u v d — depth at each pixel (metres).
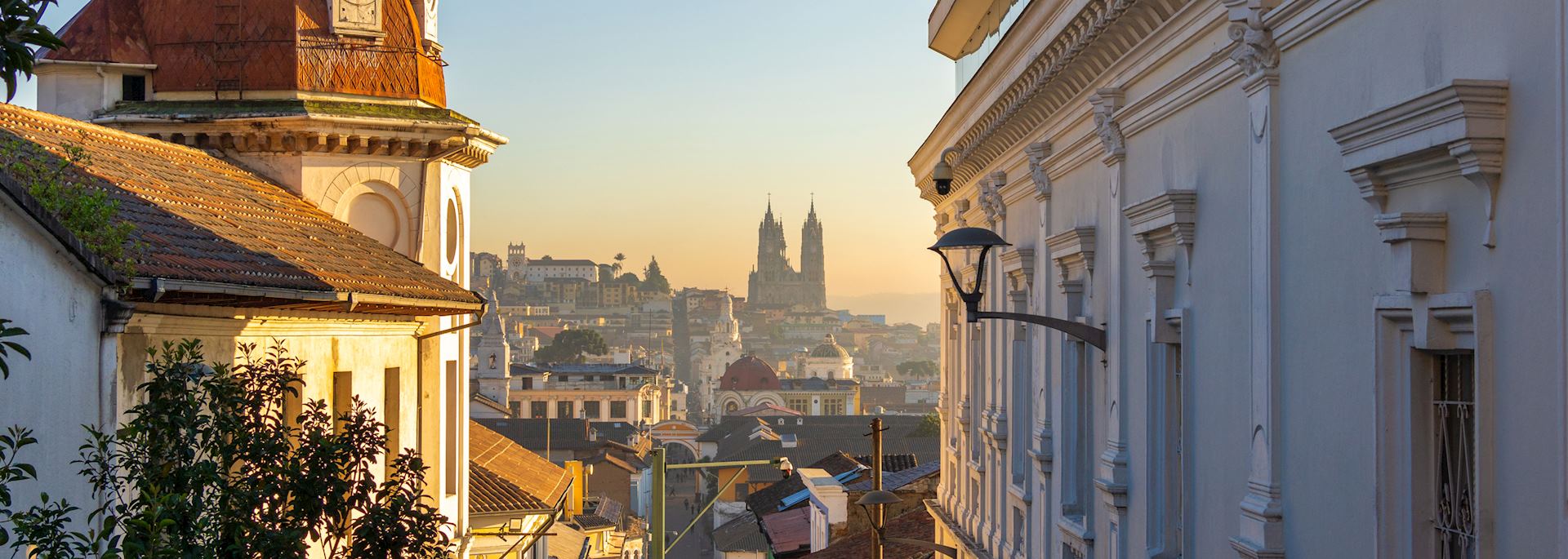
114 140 18.28
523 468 31.45
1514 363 7.05
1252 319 10.49
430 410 22.84
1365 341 8.67
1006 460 21.23
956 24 24.38
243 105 22.75
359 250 19.69
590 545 57.03
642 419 161.88
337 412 18.31
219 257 14.34
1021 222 20.02
